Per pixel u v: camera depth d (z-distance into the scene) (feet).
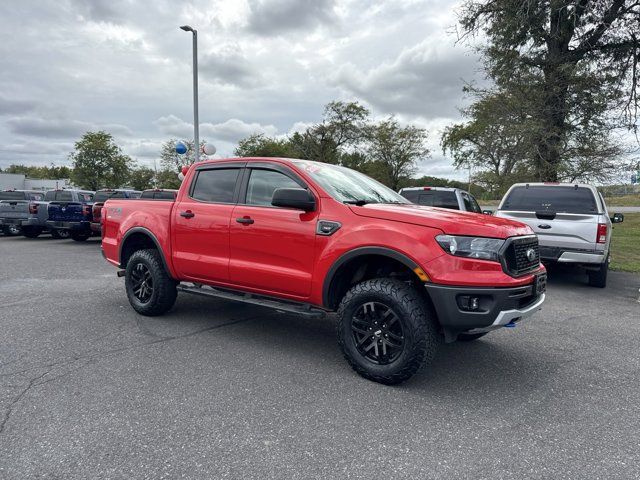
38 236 53.06
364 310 11.64
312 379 11.57
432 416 9.71
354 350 11.65
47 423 9.00
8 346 13.56
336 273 12.06
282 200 12.19
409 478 7.47
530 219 24.82
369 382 11.48
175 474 7.44
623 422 9.60
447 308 10.45
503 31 50.98
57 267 29.22
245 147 167.73
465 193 33.22
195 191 15.83
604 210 25.29
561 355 13.91
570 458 8.17
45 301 19.56
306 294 12.62
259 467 7.68
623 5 48.37
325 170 14.32
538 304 11.55
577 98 48.44
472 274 10.41
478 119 54.03
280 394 10.62
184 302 19.77
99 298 20.21
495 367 12.78
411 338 10.72
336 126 175.52
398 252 10.93
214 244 14.64
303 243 12.53
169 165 137.08
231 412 9.66
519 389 11.27
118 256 17.99
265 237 13.32
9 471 7.42
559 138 48.88
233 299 14.51
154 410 9.66
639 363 13.26
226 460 7.88
